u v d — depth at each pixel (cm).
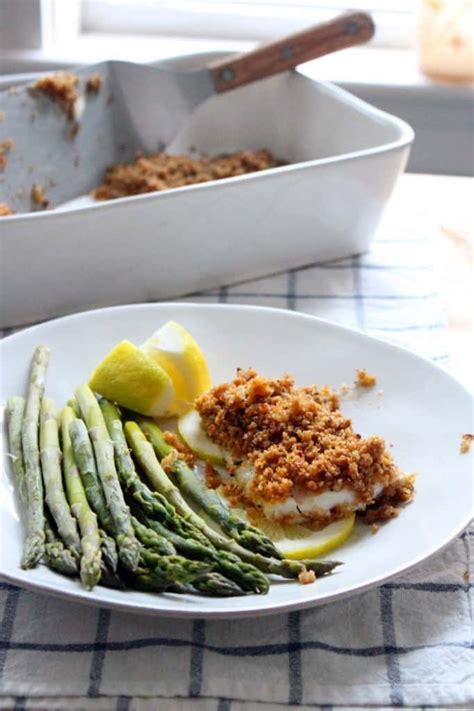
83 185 101
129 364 67
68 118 98
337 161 83
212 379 72
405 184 108
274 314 74
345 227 88
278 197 82
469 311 90
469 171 125
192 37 133
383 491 61
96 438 61
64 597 51
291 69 101
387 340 74
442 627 56
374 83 121
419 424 66
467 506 59
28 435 62
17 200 96
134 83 102
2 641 54
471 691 52
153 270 82
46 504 58
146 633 54
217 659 53
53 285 79
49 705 51
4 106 93
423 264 91
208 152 106
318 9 133
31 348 70
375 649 54
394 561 56
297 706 51
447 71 121
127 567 53
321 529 59
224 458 65
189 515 58
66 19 127
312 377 71
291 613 56
